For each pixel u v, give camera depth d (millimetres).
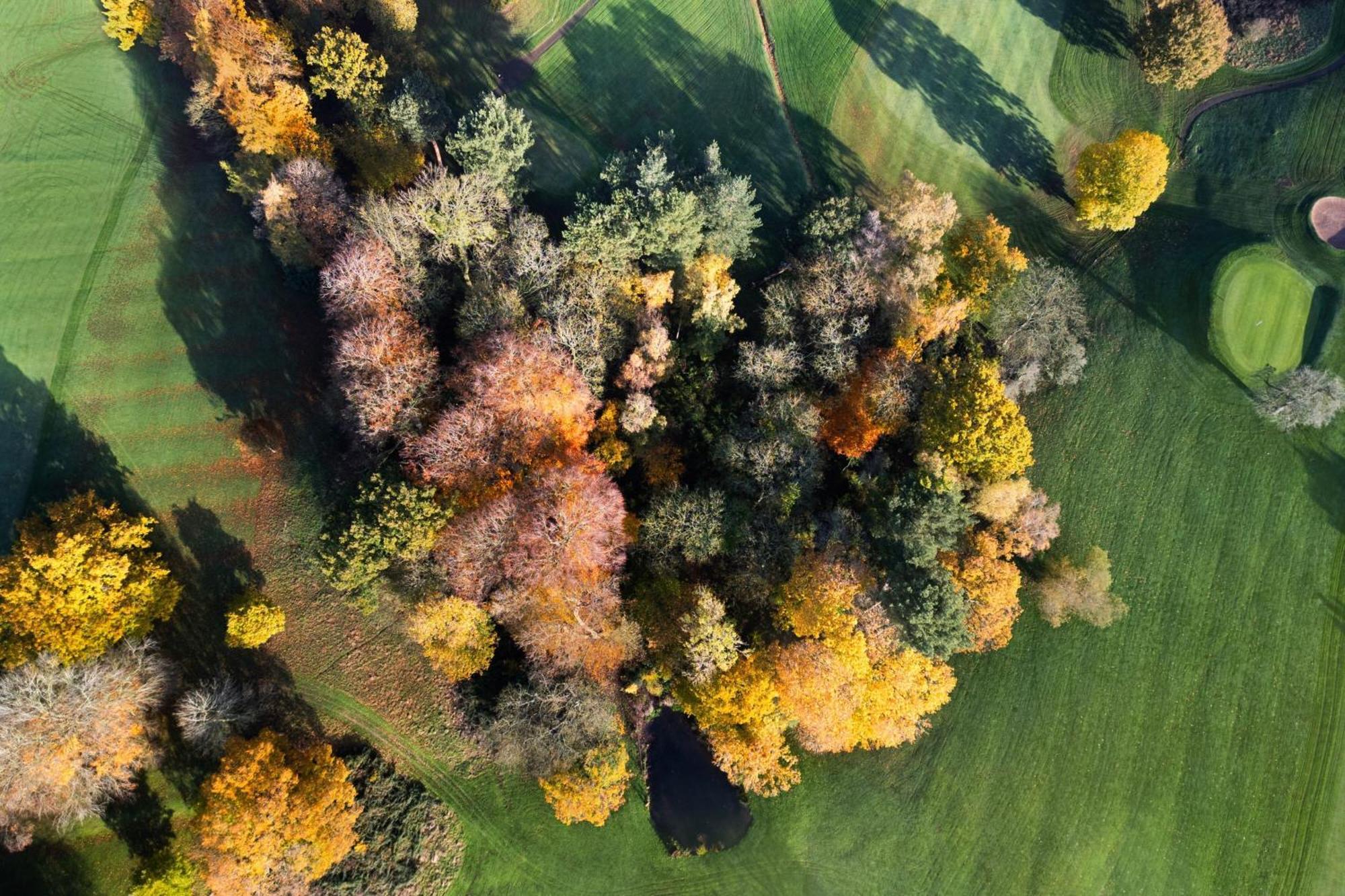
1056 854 60781
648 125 74812
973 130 75750
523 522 52938
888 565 55031
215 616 61188
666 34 77500
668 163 67938
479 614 54656
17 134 72812
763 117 75438
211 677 59656
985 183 74688
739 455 57031
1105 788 61781
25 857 54688
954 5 78250
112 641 53469
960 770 61781
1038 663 63531
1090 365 69250
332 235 61000
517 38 77125
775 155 74312
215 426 65125
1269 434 67125
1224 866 60812
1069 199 74438
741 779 58062
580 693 55625
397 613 60812
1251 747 62406
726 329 62812
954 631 50250
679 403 61719
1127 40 77875
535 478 54438
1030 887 60312
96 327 66625
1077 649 63750
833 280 59812
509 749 58281
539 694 55844
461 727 60500
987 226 64625
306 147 63312
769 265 70125
